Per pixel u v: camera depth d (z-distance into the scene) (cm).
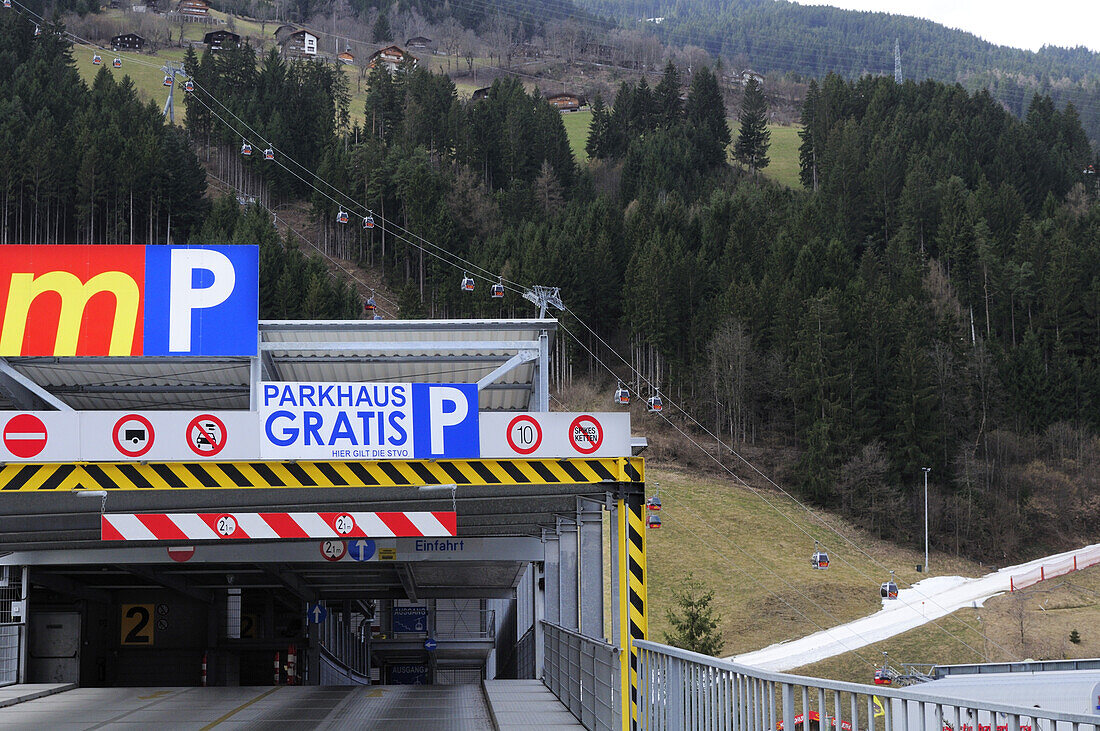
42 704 1472
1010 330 9869
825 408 8088
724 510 7150
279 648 2631
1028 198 12600
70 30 17438
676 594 5806
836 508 7525
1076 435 8525
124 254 1244
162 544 1700
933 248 11131
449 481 1006
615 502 1129
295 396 998
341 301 9275
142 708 1406
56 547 1677
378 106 13825
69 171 10250
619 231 10562
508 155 13025
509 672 3872
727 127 16112
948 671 1980
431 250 10538
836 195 11812
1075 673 1505
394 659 5131
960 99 14138
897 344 8550
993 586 6456
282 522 1054
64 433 965
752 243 10388
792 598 5791
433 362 1686
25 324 1220
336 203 11462
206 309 1245
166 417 979
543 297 4584
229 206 10344
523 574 2656
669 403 8769
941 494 7669
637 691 958
